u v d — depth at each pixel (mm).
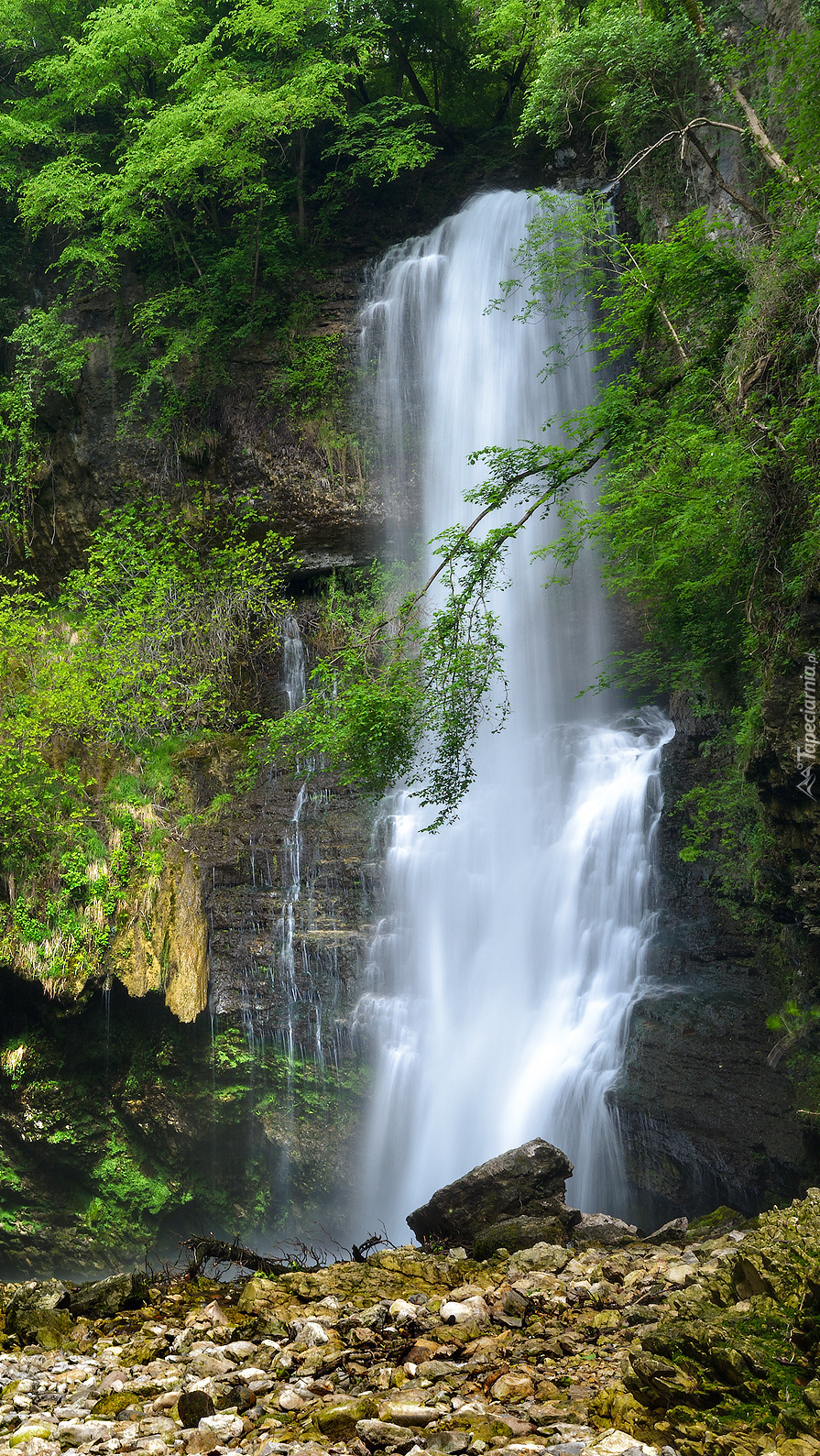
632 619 20219
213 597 21922
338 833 19125
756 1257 4457
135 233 22859
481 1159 16359
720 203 15922
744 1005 13641
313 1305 5648
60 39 24609
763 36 11734
